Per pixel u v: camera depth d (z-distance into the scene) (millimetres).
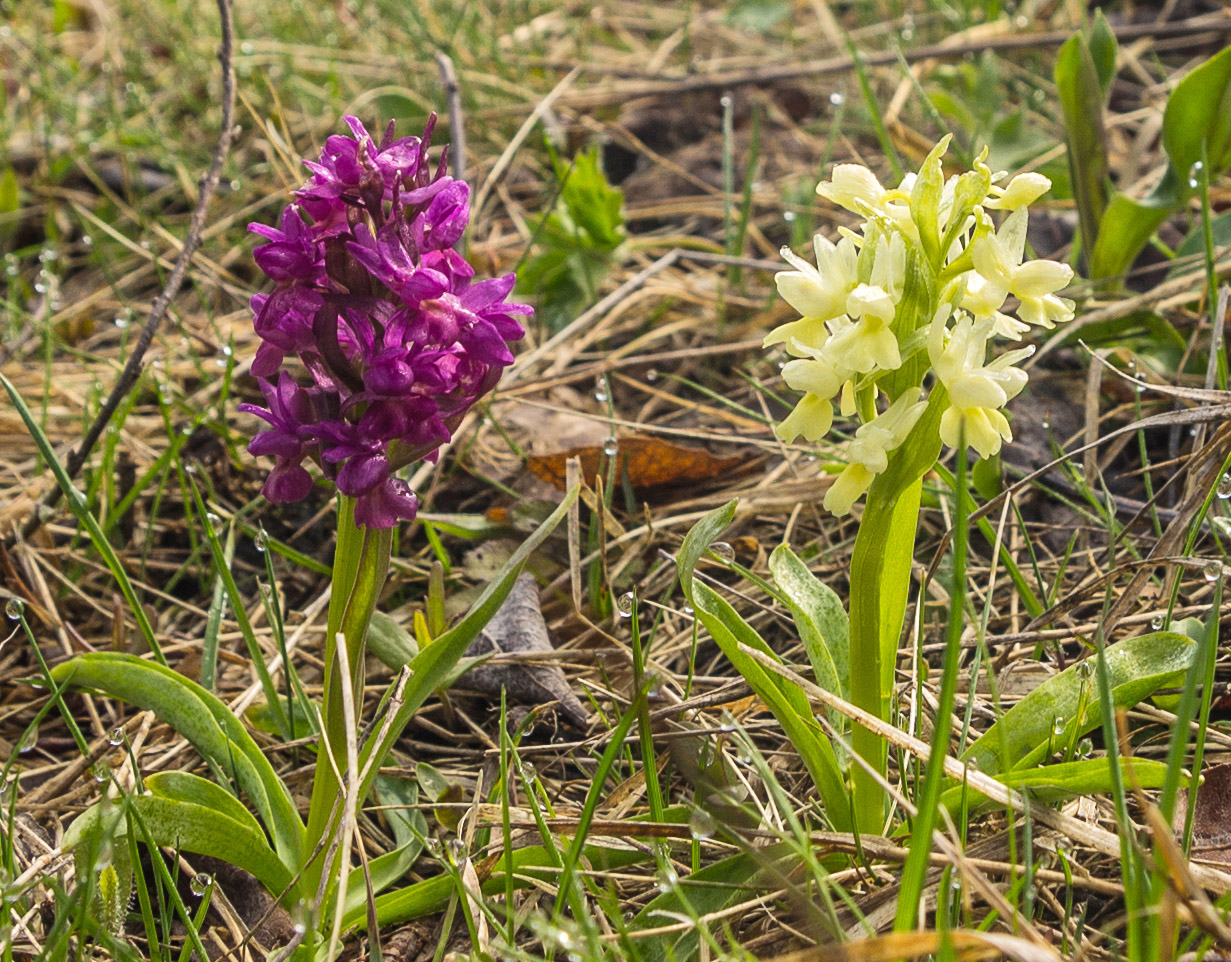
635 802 2135
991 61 4625
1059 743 1900
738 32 6156
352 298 1565
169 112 5312
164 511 3242
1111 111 4777
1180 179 3264
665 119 5059
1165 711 2148
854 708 1745
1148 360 3186
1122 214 3289
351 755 1641
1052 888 1804
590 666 2566
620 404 3600
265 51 5547
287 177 4242
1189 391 2404
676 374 3693
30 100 5301
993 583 2369
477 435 3250
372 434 1562
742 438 3152
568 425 3340
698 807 1694
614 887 1866
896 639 1881
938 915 1496
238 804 1931
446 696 2457
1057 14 5656
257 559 3090
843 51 5629
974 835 1870
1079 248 3760
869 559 1700
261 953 1881
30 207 4812
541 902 1892
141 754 2326
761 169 4688
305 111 5094
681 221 4520
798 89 5199
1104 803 1941
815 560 2895
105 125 5191
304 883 1768
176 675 1964
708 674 2590
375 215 1548
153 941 1685
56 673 1972
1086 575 2680
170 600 2863
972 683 1921
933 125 4789
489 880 1860
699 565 2900
